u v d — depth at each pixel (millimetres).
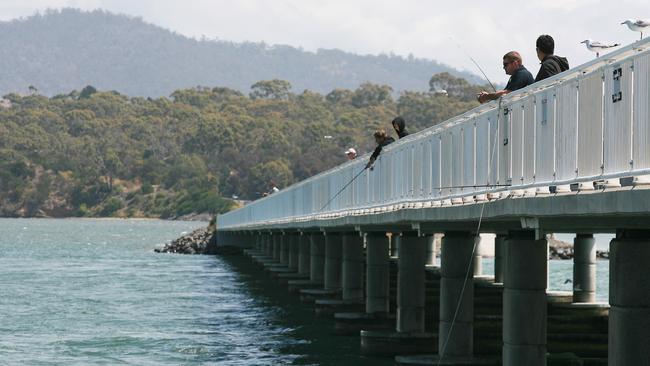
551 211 13406
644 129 11641
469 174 18500
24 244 115188
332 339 29422
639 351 12242
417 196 22250
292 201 42406
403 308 25375
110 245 114375
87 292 47031
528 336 15953
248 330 31984
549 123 14656
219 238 91688
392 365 24406
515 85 16703
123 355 27203
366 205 27547
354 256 34438
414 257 25172
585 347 24031
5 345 29078
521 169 15805
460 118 19047
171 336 30719
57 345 29078
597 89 13016
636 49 12031
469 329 21109
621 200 11383
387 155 25156
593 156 13102
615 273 12414
